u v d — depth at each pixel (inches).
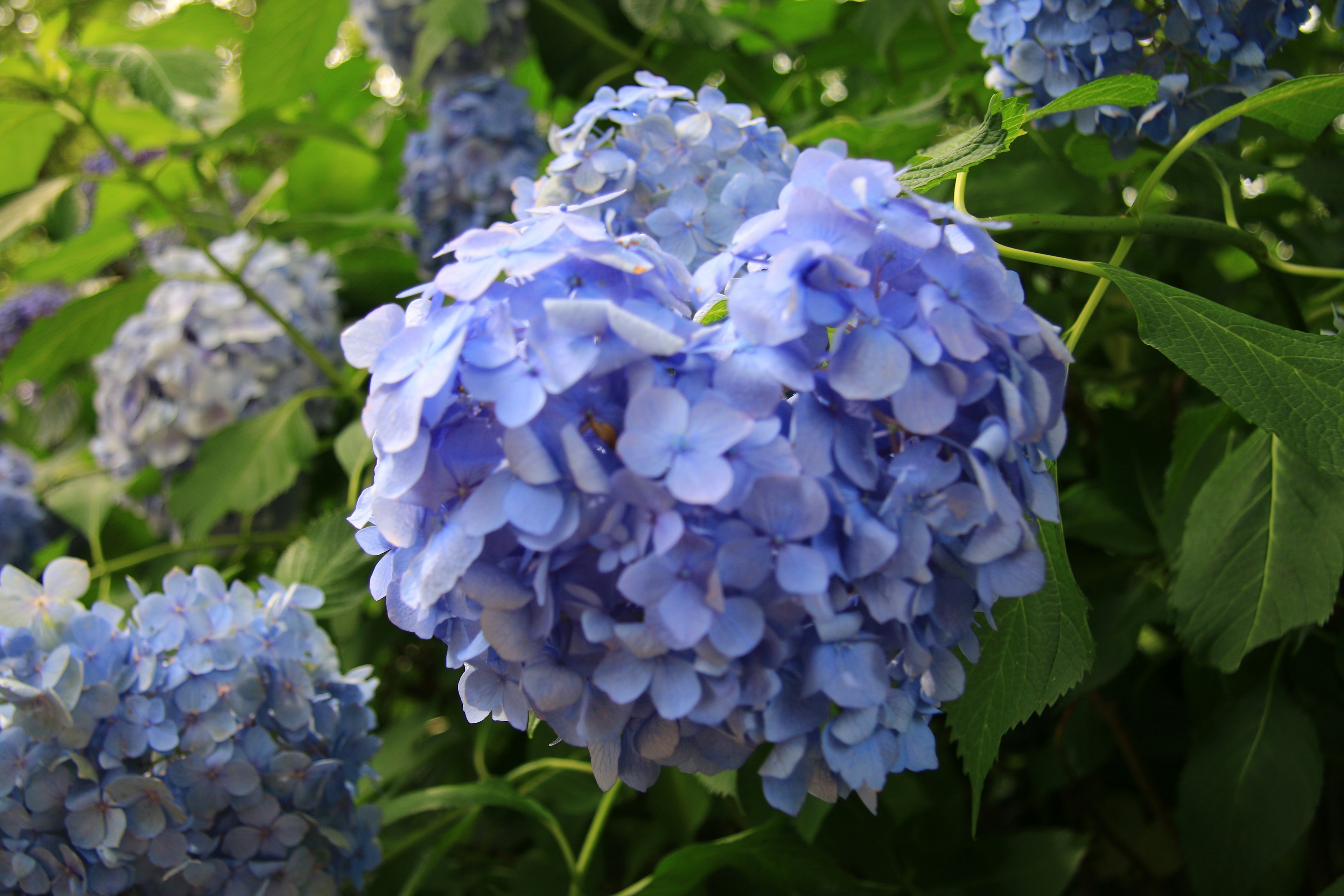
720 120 28.8
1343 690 32.7
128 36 44.3
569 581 22.5
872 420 22.5
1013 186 34.2
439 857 33.8
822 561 21.8
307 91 38.8
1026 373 22.7
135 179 38.8
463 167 39.3
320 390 39.7
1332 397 24.8
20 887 28.3
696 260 27.8
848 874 32.9
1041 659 25.7
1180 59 29.2
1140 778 35.8
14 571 29.5
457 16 39.9
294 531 40.0
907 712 23.4
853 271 22.1
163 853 28.6
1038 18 29.6
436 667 43.4
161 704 28.8
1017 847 34.8
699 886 34.8
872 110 39.5
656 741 23.0
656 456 21.8
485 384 22.2
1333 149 33.7
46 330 38.8
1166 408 36.9
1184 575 29.7
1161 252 36.7
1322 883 35.1
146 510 41.1
